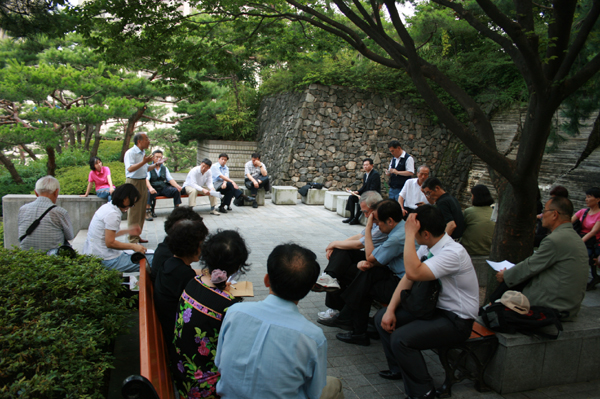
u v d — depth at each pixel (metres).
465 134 3.88
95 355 2.20
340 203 10.76
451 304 2.84
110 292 3.01
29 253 3.28
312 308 4.62
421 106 16.09
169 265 2.75
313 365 1.66
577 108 6.71
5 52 15.44
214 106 17.94
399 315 3.03
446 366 2.92
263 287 5.13
